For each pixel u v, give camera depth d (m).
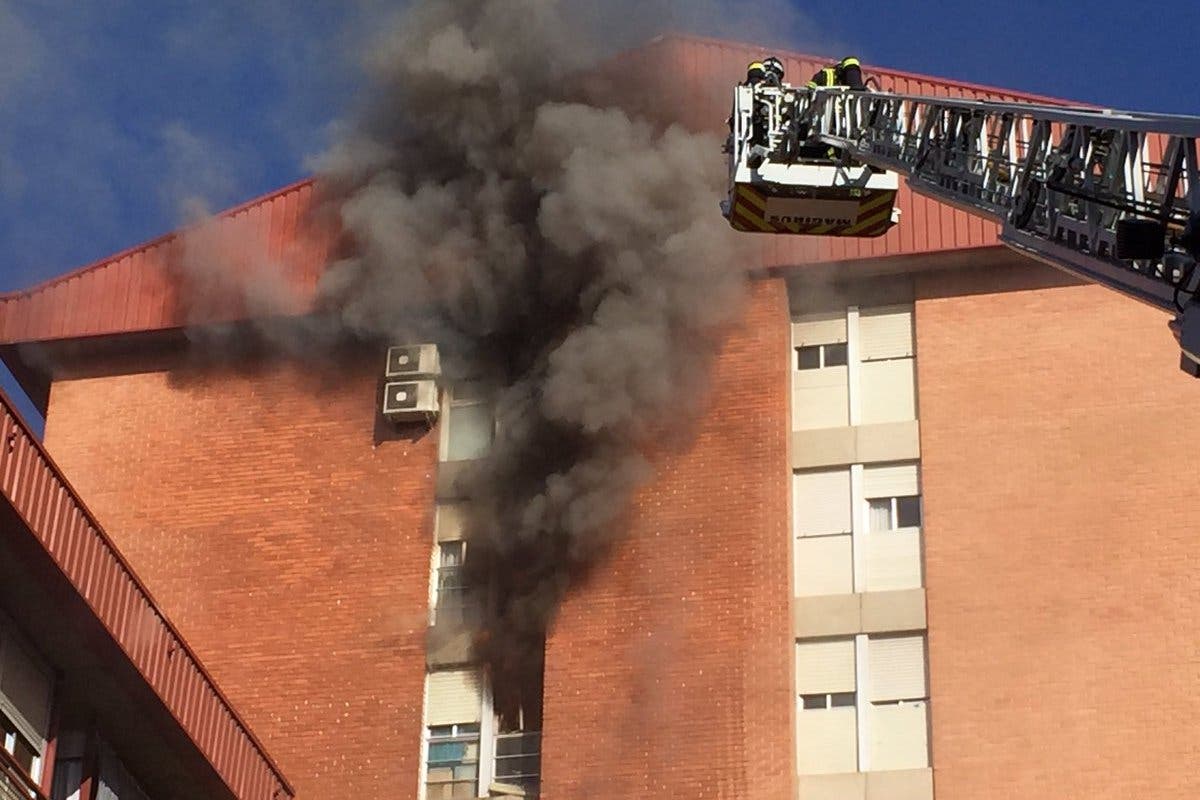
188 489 31.64
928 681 27.73
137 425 32.28
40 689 22.03
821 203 19.66
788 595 28.33
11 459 20.19
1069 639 27.34
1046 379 28.98
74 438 32.34
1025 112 16.44
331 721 29.56
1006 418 28.89
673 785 27.52
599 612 28.81
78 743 22.84
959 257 29.77
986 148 17.52
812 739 27.80
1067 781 26.56
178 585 30.97
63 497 21.00
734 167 19.72
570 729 28.19
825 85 19.59
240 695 29.98
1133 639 27.12
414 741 29.17
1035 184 16.36
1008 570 27.95
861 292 30.39
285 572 30.73
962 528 28.38
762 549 28.64
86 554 21.34
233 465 31.67
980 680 27.41
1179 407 28.38
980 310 29.70
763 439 29.31
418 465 30.98
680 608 28.55
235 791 23.94
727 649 28.16
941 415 29.16
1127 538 27.73
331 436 31.52
